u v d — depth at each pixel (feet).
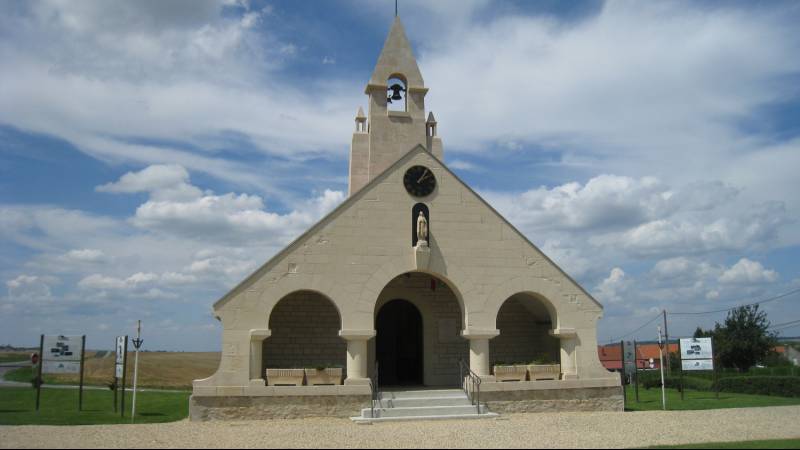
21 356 260.83
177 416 74.69
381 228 76.18
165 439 53.11
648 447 48.85
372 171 93.15
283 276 72.64
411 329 89.45
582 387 77.97
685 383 129.29
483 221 79.51
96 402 91.25
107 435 55.16
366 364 74.84
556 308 79.51
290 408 70.13
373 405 70.69
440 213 78.43
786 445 48.80
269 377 70.79
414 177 78.43
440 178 79.41
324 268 73.82
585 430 59.26
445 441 52.39
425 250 75.31
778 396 102.68
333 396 71.20
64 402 90.68
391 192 77.41
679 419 67.72
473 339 77.15
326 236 74.59
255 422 66.95
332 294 73.46
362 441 52.39
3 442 50.34
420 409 70.23
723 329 174.29
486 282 78.02
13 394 102.37
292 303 82.69
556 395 76.95
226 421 68.13
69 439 52.37
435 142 97.91
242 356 70.18
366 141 95.35
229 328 70.44
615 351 199.62
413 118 95.81
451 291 87.92
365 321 73.56
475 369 76.54
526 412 75.36
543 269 80.18
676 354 195.72
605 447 49.14
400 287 86.43
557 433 57.16
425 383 85.10
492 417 69.72
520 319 90.68
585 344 79.66
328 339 82.64
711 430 58.85
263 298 71.67
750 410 77.30
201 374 188.24
